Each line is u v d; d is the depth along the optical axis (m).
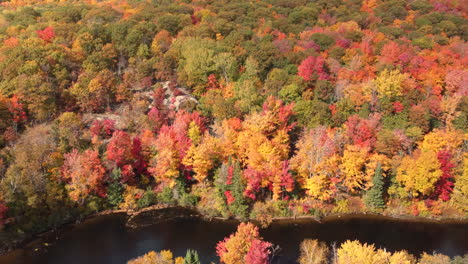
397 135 67.94
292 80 81.88
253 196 61.34
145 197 64.00
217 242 55.25
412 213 63.34
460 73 82.75
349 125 69.62
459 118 73.56
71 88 76.88
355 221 61.72
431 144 68.75
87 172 59.47
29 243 53.72
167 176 65.44
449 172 65.19
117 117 78.06
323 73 84.12
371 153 68.31
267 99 75.69
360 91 78.88
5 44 85.44
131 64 89.94
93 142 67.06
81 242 54.75
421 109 73.31
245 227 46.75
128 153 65.50
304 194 65.81
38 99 70.44
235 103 79.06
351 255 44.09
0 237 51.34
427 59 90.19
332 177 63.91
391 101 77.38
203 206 64.38
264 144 65.38
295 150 71.69
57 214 57.66
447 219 62.81
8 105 67.50
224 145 67.75
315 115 74.75
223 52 89.06
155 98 80.31
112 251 52.78
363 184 64.44
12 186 54.97
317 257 50.06
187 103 79.12
